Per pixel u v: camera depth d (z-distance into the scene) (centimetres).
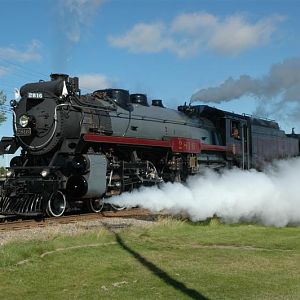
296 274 679
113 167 1409
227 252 840
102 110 1425
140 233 1024
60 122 1309
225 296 567
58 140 1307
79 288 608
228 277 660
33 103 1357
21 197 1269
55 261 748
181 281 638
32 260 750
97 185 1309
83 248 848
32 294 582
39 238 923
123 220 1198
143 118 1577
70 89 1349
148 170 1528
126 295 575
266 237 1005
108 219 1218
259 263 751
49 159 1355
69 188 1322
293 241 957
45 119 1328
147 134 1579
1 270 685
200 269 708
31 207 1233
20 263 729
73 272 686
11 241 878
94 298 564
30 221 1173
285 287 608
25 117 1334
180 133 1736
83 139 1303
